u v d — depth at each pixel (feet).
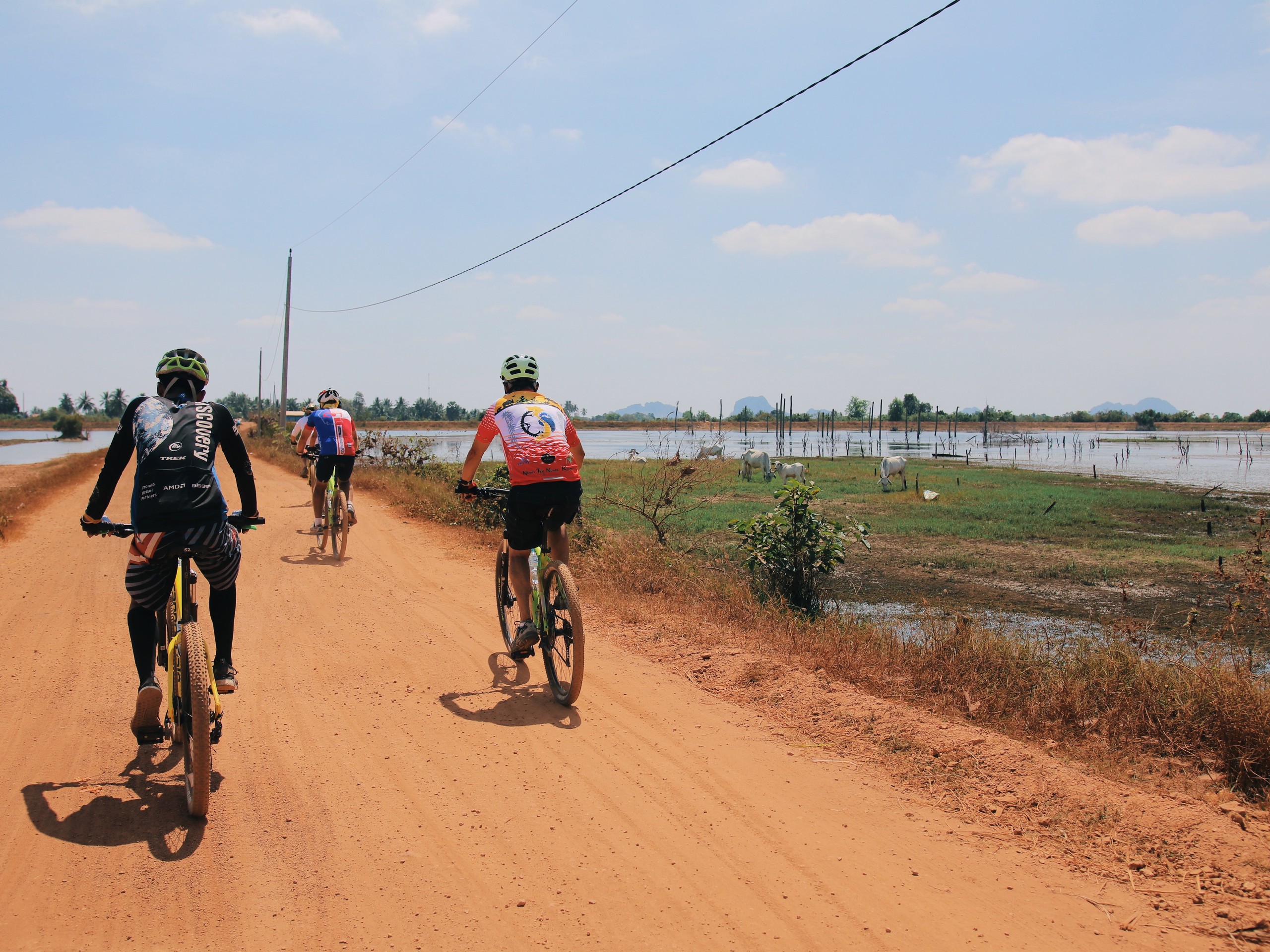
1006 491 88.33
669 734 14.40
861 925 8.93
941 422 478.18
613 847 10.53
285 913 8.90
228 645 12.37
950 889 9.67
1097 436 327.47
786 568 28.22
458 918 8.90
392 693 16.24
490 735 14.21
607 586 25.36
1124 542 53.42
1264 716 12.55
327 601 23.65
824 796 12.10
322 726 14.40
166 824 10.78
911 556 48.14
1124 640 20.88
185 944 8.30
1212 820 10.75
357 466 65.36
